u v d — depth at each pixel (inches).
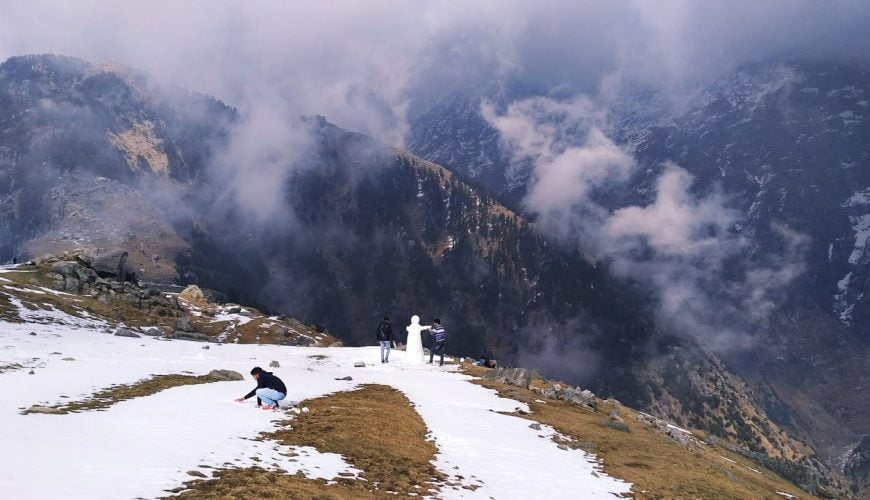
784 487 1512.1
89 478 500.7
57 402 844.6
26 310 2017.7
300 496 558.9
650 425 1663.4
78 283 2632.9
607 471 951.6
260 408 968.3
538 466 898.7
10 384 936.9
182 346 1951.3
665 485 936.9
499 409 1285.7
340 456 763.4
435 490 697.6
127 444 637.3
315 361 1841.8
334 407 1074.1
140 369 1274.6
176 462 596.1
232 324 3265.3
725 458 1635.1
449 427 1059.3
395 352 2129.7
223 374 1309.1
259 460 666.8
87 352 1509.6
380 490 655.8
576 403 1601.9
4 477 470.3
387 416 1045.8
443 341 1873.8
